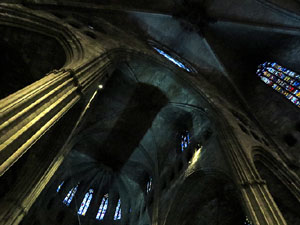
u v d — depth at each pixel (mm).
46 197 18984
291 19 16859
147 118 19266
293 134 14898
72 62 9164
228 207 14109
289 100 16156
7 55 11070
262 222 7195
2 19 9844
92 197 24141
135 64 15875
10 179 10328
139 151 20828
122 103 18359
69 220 20594
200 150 14367
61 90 6879
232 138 12000
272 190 11758
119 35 16859
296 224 10938
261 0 17672
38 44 11008
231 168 10359
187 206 13930
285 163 13250
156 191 16703
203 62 21219
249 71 21250
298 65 16969
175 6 20469
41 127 5496
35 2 11992
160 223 13273
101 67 10570
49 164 10414
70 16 14594
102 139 20703
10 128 4535
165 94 17750
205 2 20625
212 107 15047
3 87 11656
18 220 8461
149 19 20031
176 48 22250
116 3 18250
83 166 22688
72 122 11445
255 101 18734
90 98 11781
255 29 19297
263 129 16375
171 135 19250
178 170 15734
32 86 5977
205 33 21250
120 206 23797
